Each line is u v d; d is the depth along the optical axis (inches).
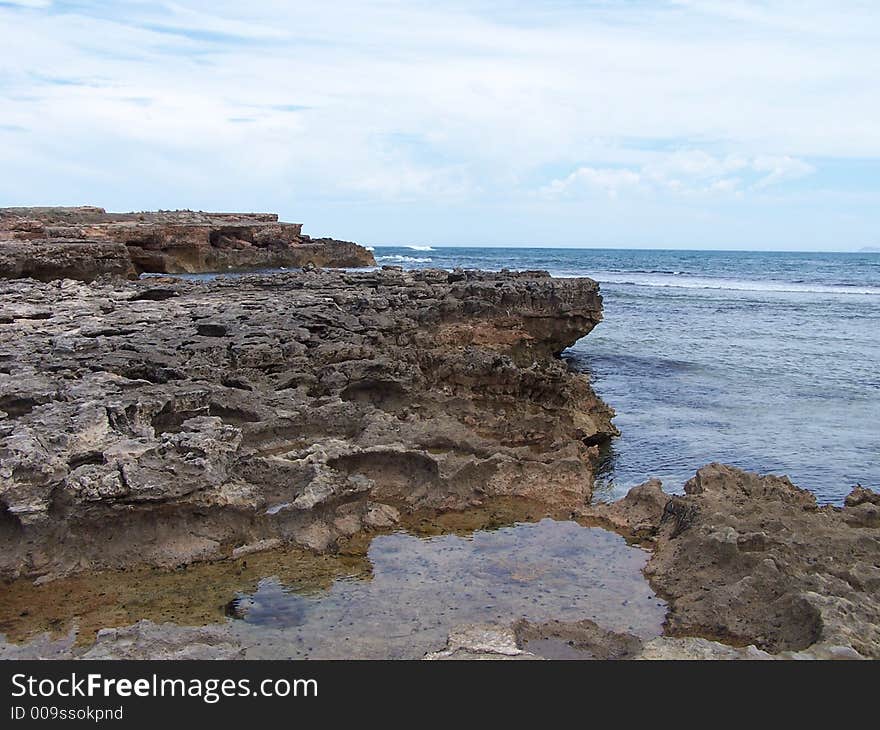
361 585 400.5
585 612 380.5
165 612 367.6
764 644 344.2
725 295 2827.3
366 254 3385.8
